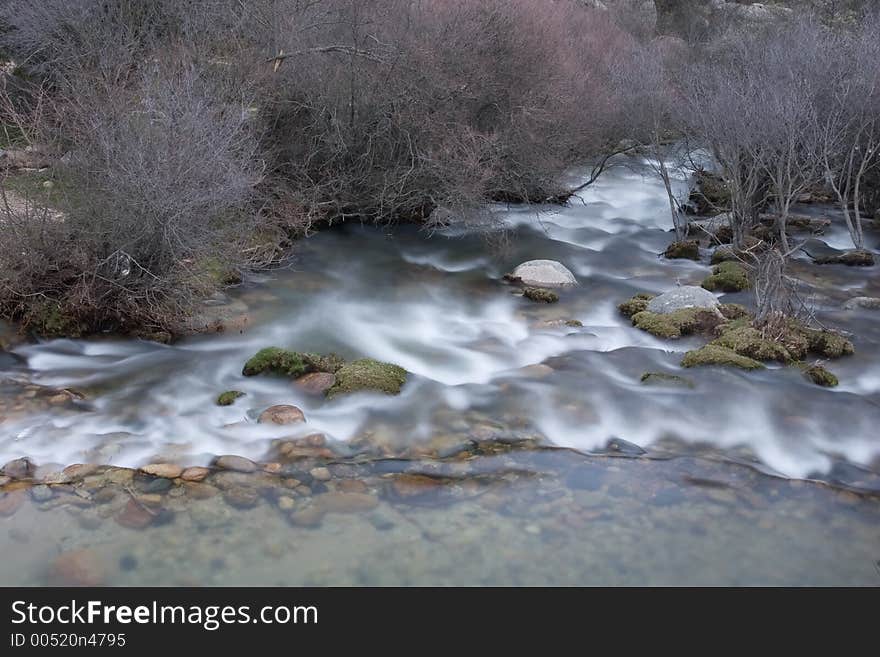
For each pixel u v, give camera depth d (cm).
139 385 562
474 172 893
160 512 413
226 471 451
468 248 912
